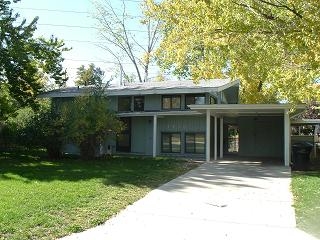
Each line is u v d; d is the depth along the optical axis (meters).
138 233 7.46
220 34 10.84
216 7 9.74
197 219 8.52
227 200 10.45
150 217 8.62
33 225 7.41
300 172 16.75
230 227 7.93
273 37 9.34
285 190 12.00
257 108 18.91
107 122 19.66
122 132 25.56
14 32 20.36
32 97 22.95
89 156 20.17
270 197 10.92
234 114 22.97
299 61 10.54
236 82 24.91
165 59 22.89
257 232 7.60
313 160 23.12
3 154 21.03
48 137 20.06
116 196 10.34
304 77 10.76
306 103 16.64
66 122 19.73
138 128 25.16
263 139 25.81
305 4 8.54
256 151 25.91
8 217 7.70
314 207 9.56
